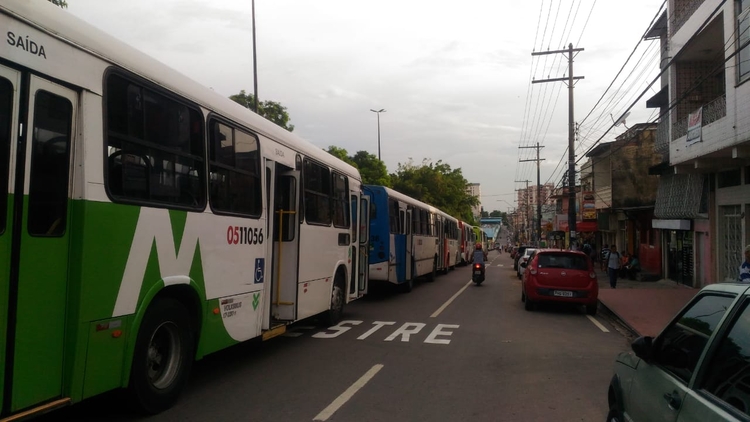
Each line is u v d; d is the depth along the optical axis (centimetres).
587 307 1482
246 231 723
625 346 1020
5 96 388
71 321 437
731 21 1312
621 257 2838
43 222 414
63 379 432
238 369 777
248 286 729
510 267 4081
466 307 1541
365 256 1357
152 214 531
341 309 1174
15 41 393
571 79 2686
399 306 1541
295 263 876
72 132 442
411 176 5456
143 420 543
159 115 549
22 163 397
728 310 314
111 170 480
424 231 2236
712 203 1867
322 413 582
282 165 848
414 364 823
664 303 1652
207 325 631
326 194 1051
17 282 392
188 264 591
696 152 1545
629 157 2850
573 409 620
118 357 487
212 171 643
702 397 295
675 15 1806
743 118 1259
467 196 6166
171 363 580
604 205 3388
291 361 830
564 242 5572
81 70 448
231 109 695
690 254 2166
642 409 372
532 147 5166
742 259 1667
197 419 552
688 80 1789
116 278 482
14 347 388
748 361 271
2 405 379
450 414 593
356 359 848
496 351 938
